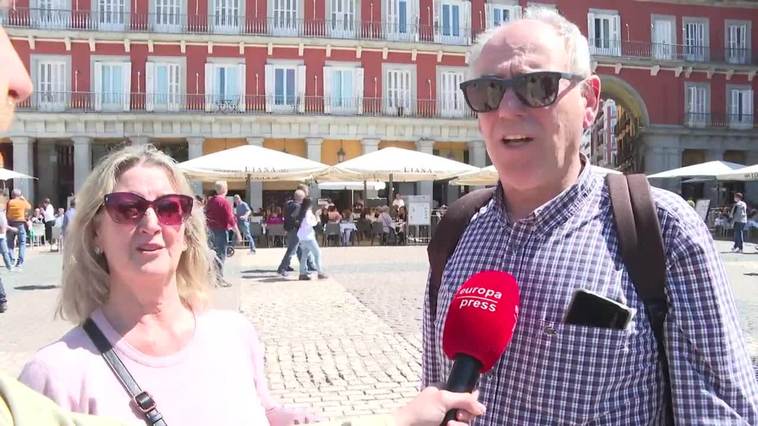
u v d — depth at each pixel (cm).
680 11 3525
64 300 199
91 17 3027
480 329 166
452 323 171
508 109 177
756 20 3594
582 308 168
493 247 196
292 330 829
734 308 173
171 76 3089
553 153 180
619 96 3634
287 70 3186
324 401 549
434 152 3475
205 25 3106
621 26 3469
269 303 1031
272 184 3222
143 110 3044
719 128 3534
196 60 3102
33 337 796
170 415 184
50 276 1432
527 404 175
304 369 647
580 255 178
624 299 170
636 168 3878
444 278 206
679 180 3488
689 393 164
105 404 176
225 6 3130
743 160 3691
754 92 3600
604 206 183
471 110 188
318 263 1345
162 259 195
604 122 6544
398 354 706
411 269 1531
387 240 2391
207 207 1208
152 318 196
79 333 188
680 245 169
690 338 166
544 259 182
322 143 3291
